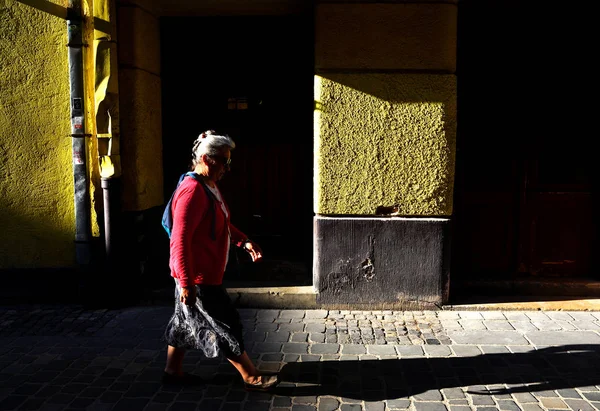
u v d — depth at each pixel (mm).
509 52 5199
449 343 4102
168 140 5477
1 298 5020
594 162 5332
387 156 4648
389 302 4828
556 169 5348
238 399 3258
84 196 4727
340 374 3584
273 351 3951
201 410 3127
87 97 4648
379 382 3471
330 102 4605
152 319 4641
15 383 3463
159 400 3244
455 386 3412
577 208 5379
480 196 5375
